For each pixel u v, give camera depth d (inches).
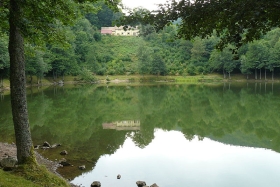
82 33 3560.5
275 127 756.0
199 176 398.3
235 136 661.9
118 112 1021.2
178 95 1589.6
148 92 1797.5
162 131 719.1
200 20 173.8
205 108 1099.3
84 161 458.6
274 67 2837.1
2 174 284.5
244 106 1118.4
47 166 425.4
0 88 1798.7
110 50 3887.8
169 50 3833.7
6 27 417.7
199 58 3499.0
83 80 2913.4
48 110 1023.0
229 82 2805.1
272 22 162.1
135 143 588.1
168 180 382.0
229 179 387.2
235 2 157.9
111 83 2847.0
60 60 2664.9
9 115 873.5
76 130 705.0
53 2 347.9
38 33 424.5
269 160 474.6
